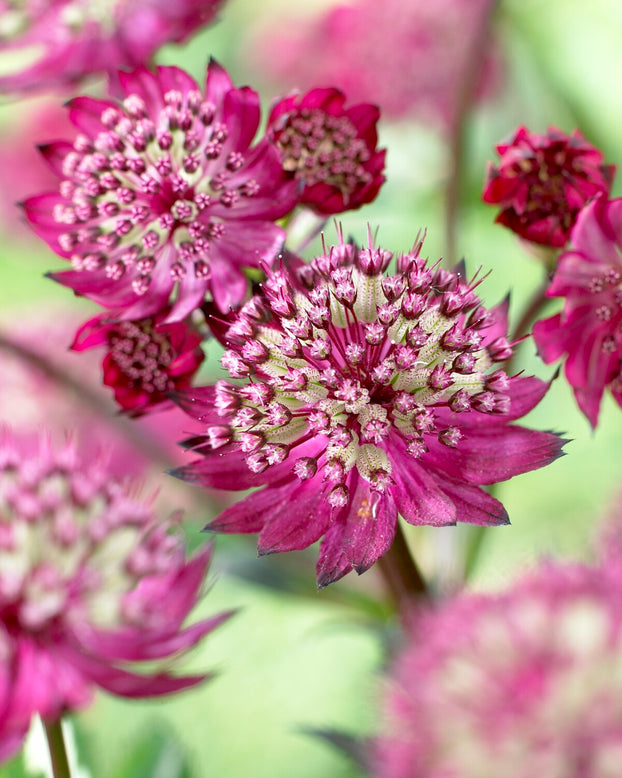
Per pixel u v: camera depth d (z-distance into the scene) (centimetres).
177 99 30
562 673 26
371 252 28
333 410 28
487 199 30
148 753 29
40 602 27
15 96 32
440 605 27
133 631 27
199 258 29
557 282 29
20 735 26
